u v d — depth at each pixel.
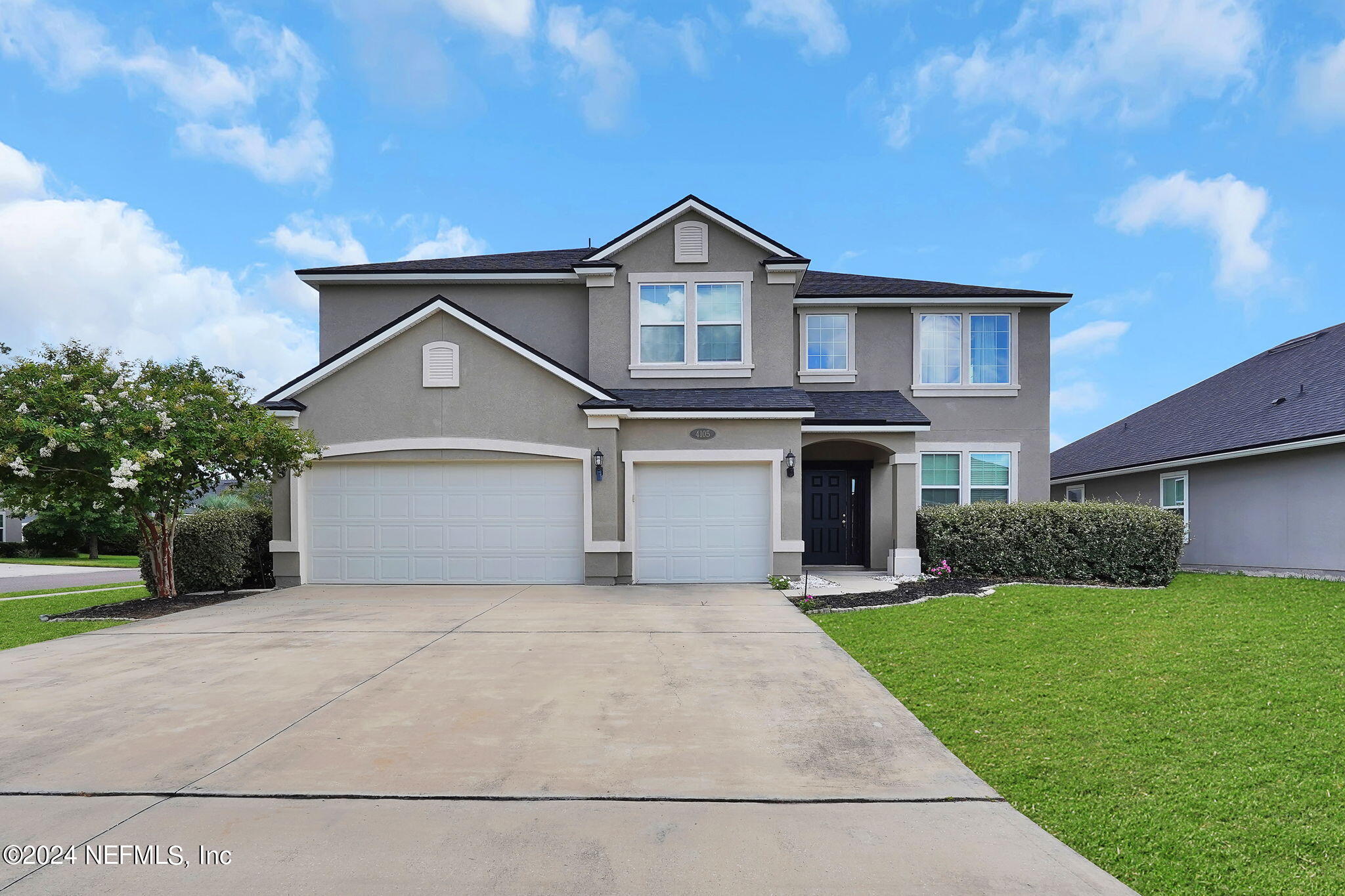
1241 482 14.57
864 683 6.26
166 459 9.86
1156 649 7.33
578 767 4.38
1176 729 5.17
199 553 12.31
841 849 3.39
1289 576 13.30
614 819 3.70
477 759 4.50
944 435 15.84
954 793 4.04
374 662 7.02
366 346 12.59
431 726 5.12
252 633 8.43
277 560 12.79
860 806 3.87
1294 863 3.41
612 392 13.45
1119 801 4.04
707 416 12.70
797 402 13.07
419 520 12.79
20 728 5.10
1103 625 8.45
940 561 12.98
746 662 6.96
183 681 6.35
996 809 3.86
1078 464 20.69
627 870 3.18
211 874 3.17
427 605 10.45
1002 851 3.39
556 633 8.38
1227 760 4.62
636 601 10.67
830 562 15.52
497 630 8.53
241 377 12.50
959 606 9.73
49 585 17.89
